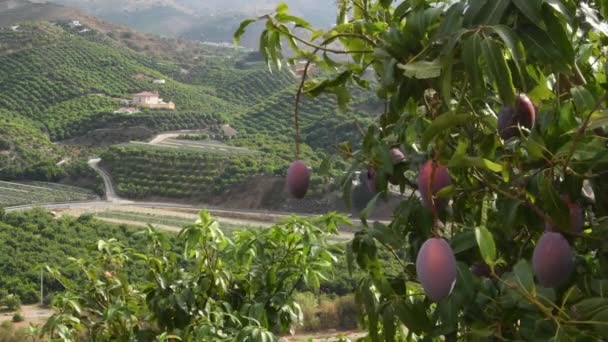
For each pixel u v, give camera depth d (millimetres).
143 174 68875
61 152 78438
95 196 68000
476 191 2125
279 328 3639
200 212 3590
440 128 1685
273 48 2318
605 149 1717
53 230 48844
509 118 1949
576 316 1700
